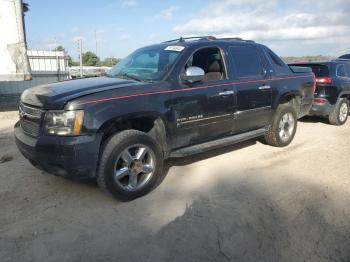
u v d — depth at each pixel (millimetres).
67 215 4008
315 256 3312
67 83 4703
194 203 4281
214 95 5223
